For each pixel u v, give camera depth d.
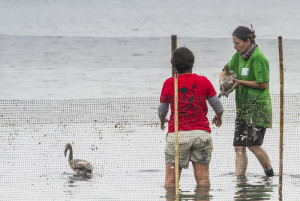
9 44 74.69
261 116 22.53
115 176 22.78
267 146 25.88
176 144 18.89
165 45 75.88
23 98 44.12
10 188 21.25
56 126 28.38
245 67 22.72
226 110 27.20
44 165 24.27
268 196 19.83
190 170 23.91
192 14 124.81
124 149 25.78
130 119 28.88
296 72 50.53
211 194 20.06
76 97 44.25
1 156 25.30
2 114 30.42
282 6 134.75
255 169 23.84
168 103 19.97
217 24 106.31
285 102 30.06
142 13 130.62
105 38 83.50
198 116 19.80
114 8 145.38
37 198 19.89
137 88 48.09
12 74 55.06
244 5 139.50
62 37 84.31
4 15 130.38
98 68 59.16
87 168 22.91
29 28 107.75
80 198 19.88
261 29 94.44
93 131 27.75
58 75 54.84
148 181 21.94
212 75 51.38
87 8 146.75
